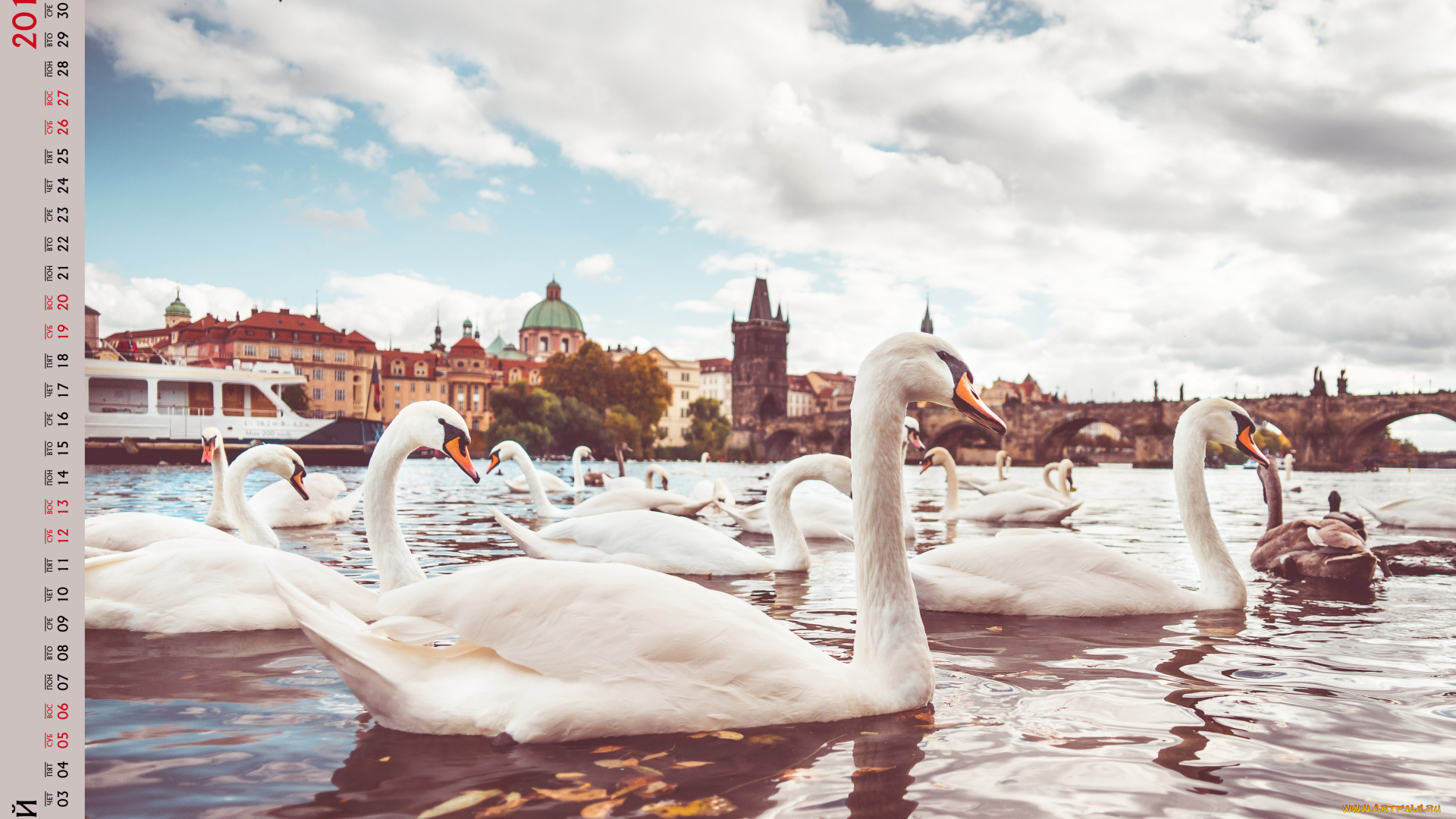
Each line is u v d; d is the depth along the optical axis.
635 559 8.27
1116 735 3.54
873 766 3.12
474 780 2.91
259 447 7.73
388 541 5.27
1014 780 3.02
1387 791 2.96
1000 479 26.03
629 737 3.29
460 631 3.30
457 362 168.25
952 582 6.50
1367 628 5.89
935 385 3.91
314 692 4.00
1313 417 96.56
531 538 8.49
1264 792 2.95
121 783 2.89
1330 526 8.55
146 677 4.24
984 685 4.32
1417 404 89.62
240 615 5.21
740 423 181.38
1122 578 6.40
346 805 2.71
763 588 7.61
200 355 135.75
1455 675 4.61
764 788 2.89
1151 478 57.62
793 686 3.50
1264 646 5.29
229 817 2.62
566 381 113.69
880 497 3.92
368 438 53.56
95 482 24.59
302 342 138.12
